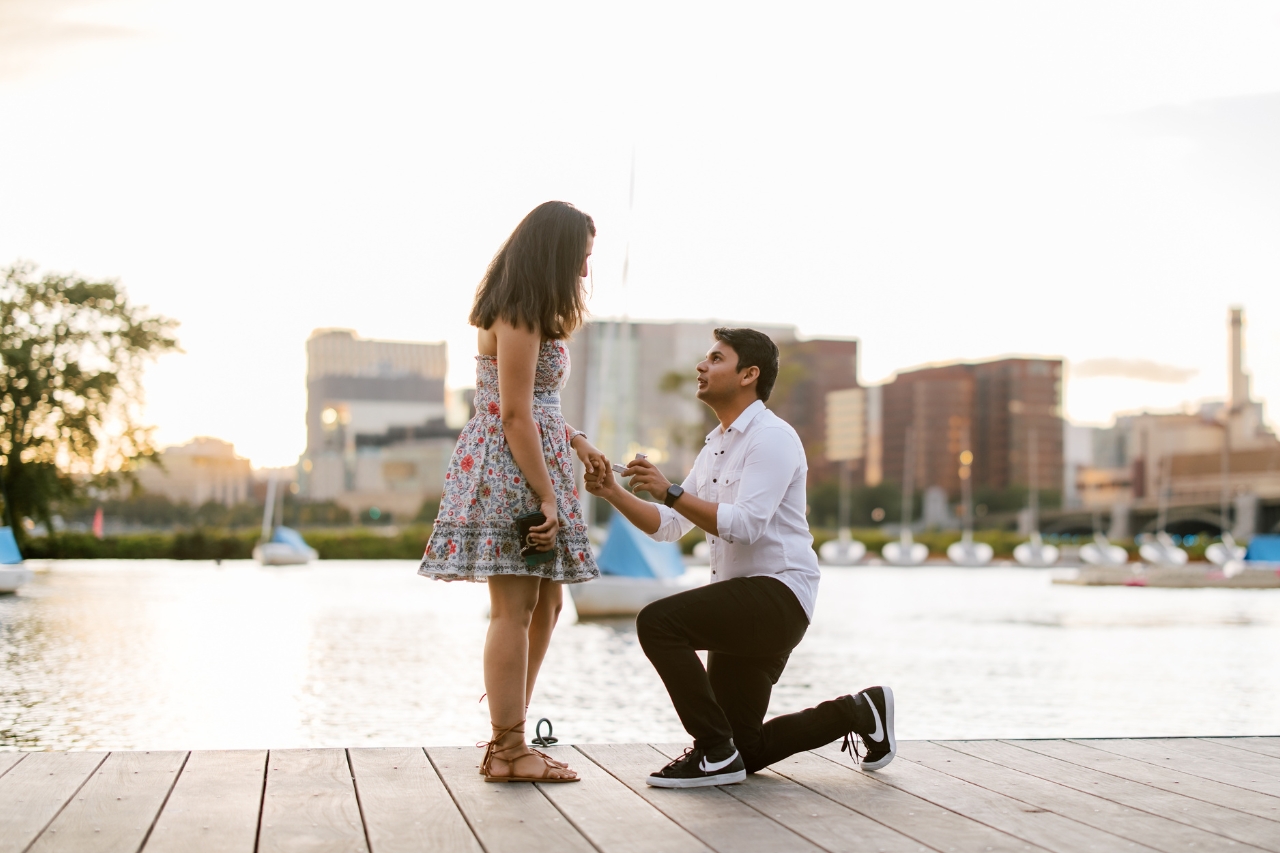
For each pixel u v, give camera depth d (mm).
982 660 13734
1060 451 157125
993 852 2586
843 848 2594
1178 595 30656
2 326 35906
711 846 2596
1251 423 155250
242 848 2525
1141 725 8852
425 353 125875
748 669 3393
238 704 9391
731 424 3457
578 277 3242
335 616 19047
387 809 2871
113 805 2871
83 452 36719
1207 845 2662
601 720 8734
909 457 70250
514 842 2596
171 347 37938
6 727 8203
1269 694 10727
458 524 3211
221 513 82375
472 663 12477
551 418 3281
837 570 51625
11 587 23125
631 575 19469
